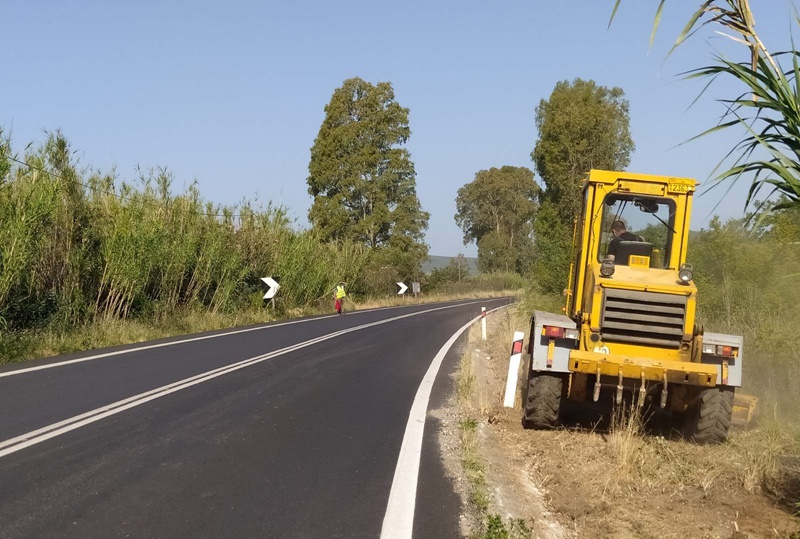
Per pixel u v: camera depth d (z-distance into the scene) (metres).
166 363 14.02
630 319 8.88
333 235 56.44
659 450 8.57
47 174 17.89
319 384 12.36
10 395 10.21
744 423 9.41
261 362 14.74
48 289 18.48
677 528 6.19
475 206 89.12
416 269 61.12
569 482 7.38
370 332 23.69
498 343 19.95
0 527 5.30
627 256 9.47
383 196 57.19
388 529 5.61
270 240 33.78
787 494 7.23
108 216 20.84
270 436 8.45
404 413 10.16
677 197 9.34
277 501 6.17
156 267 23.61
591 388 9.77
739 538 5.96
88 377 11.98
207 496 6.22
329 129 58.34
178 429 8.55
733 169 5.14
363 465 7.40
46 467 6.80
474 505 6.28
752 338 12.46
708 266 15.40
